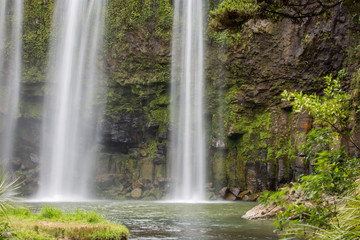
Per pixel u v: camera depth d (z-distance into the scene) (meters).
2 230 6.37
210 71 31.61
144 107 33.22
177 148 31.83
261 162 29.44
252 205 22.39
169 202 25.75
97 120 33.22
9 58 33.12
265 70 29.61
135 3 32.19
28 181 31.33
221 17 8.57
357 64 25.23
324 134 5.96
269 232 10.42
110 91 33.06
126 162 32.47
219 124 31.42
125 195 30.72
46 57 33.16
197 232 10.45
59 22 33.53
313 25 27.38
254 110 30.70
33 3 33.66
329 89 6.46
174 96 32.44
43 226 7.39
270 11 8.60
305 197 5.18
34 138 33.66
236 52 30.33
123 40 32.31
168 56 31.98
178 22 32.06
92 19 33.31
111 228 7.90
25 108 33.41
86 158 32.91
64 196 31.64
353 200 4.69
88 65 33.19
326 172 5.08
